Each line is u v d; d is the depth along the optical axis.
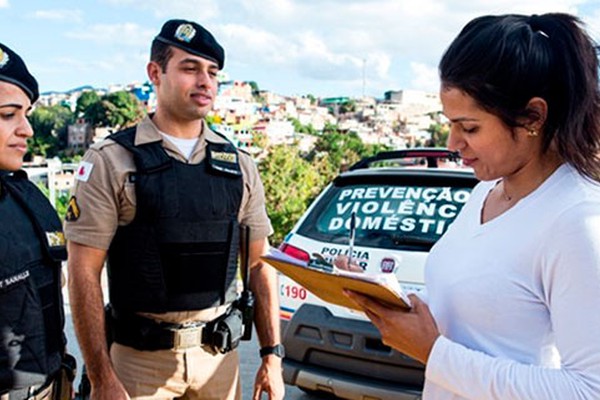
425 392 1.37
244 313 2.23
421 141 111.19
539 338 1.15
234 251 2.16
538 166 1.17
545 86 1.08
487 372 1.13
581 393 1.01
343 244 3.03
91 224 1.94
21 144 1.51
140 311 2.02
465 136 1.16
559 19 1.11
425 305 1.27
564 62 1.08
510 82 1.07
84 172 1.96
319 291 1.51
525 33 1.09
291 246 3.21
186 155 2.10
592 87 1.08
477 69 1.08
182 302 2.04
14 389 1.46
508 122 1.10
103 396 1.90
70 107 114.00
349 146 56.59
